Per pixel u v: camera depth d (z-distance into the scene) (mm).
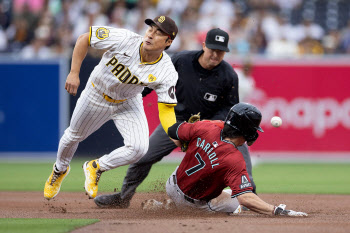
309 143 48406
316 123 48312
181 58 22766
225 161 18375
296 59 48031
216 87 22625
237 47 51781
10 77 47844
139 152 20469
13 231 15859
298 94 48156
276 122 22000
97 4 55938
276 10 57969
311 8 59031
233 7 56469
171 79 19500
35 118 47938
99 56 44531
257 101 48125
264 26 55875
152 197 24656
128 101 20688
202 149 18797
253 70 48125
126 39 18969
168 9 55625
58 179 22312
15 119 48062
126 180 22953
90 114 20562
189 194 19703
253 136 18688
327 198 28234
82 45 19188
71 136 21234
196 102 22875
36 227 16562
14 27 55000
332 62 48094
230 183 18406
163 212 20812
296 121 48281
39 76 47750
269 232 15469
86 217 19609
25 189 31734
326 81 48156
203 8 55938
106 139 43344
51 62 47594
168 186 20250
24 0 55781
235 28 54250
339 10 59094
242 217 19234
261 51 54031
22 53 52531
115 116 20828
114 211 21719
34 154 48125
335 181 36938
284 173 41750
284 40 55156
